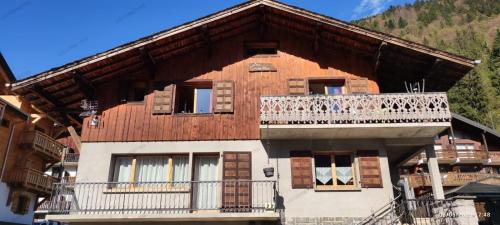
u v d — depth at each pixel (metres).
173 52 15.53
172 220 13.10
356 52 15.72
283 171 13.92
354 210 13.36
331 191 13.65
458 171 39.47
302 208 13.41
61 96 15.52
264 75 15.41
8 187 22.61
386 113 13.65
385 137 14.38
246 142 14.32
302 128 13.50
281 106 13.83
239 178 13.81
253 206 13.45
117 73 15.33
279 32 16.30
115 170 14.39
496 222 18.50
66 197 15.88
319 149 14.25
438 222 12.17
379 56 14.77
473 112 58.59
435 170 13.98
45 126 26.27
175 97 15.16
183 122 14.62
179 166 14.33
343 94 13.97
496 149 38.91
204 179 14.17
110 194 13.84
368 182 13.66
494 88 72.06
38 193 24.86
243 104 14.88
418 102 13.81
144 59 14.96
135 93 15.59
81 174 14.10
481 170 39.62
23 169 22.98
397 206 12.91
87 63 13.99
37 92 14.59
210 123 14.58
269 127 13.48
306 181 13.74
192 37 15.24
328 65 15.58
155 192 13.86
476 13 198.38
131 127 14.62
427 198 13.09
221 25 15.29
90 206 13.66
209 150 14.23
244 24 15.87
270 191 13.62
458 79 15.31
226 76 15.39
